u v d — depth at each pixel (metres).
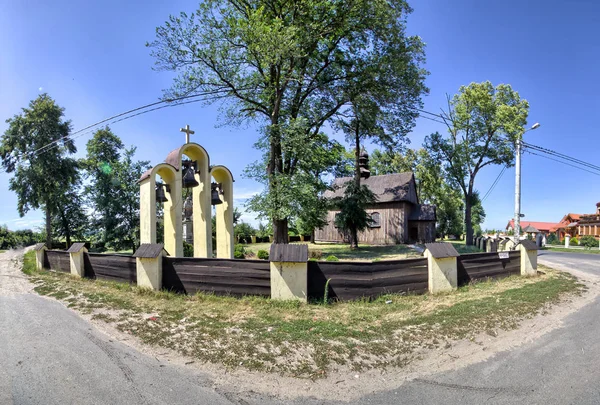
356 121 24.66
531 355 4.98
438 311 6.95
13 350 4.90
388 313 6.79
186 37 16.64
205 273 7.94
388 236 33.53
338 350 4.94
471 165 33.03
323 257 19.05
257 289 7.61
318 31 18.89
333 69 21.88
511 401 3.70
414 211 35.00
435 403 3.67
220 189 13.38
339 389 3.98
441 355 4.93
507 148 30.84
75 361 4.54
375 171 50.53
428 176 43.06
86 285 9.28
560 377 4.28
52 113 30.92
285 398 3.76
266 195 17.30
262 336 5.41
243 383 4.07
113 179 18.88
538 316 6.85
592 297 8.86
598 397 3.77
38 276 11.45
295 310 6.87
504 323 6.31
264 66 17.69
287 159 19.72
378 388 4.02
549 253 25.09
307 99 22.42
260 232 41.03
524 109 30.06
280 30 16.59
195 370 4.35
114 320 6.20
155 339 5.30
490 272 10.45
